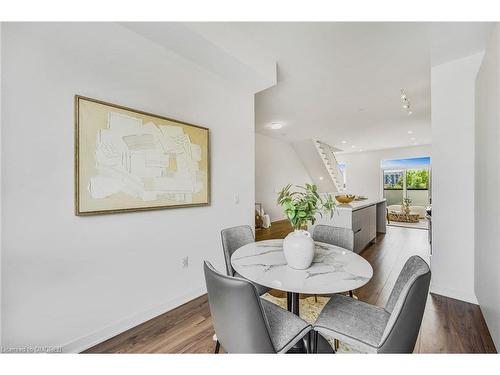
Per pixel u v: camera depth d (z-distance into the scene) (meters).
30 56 1.34
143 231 1.90
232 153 2.70
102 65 1.64
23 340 1.33
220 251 2.55
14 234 1.29
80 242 1.54
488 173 1.69
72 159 1.50
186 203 2.18
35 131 1.36
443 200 2.35
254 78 2.48
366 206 3.98
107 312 1.68
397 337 0.95
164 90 2.01
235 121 2.73
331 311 1.31
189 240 2.26
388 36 2.09
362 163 9.12
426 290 0.98
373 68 2.70
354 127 5.53
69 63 1.49
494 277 1.55
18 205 1.30
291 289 1.12
